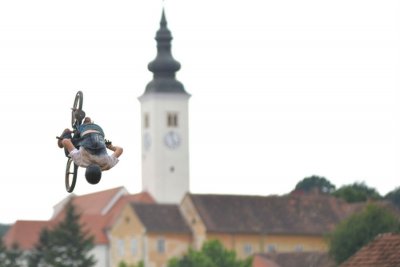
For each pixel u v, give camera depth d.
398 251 156.12
